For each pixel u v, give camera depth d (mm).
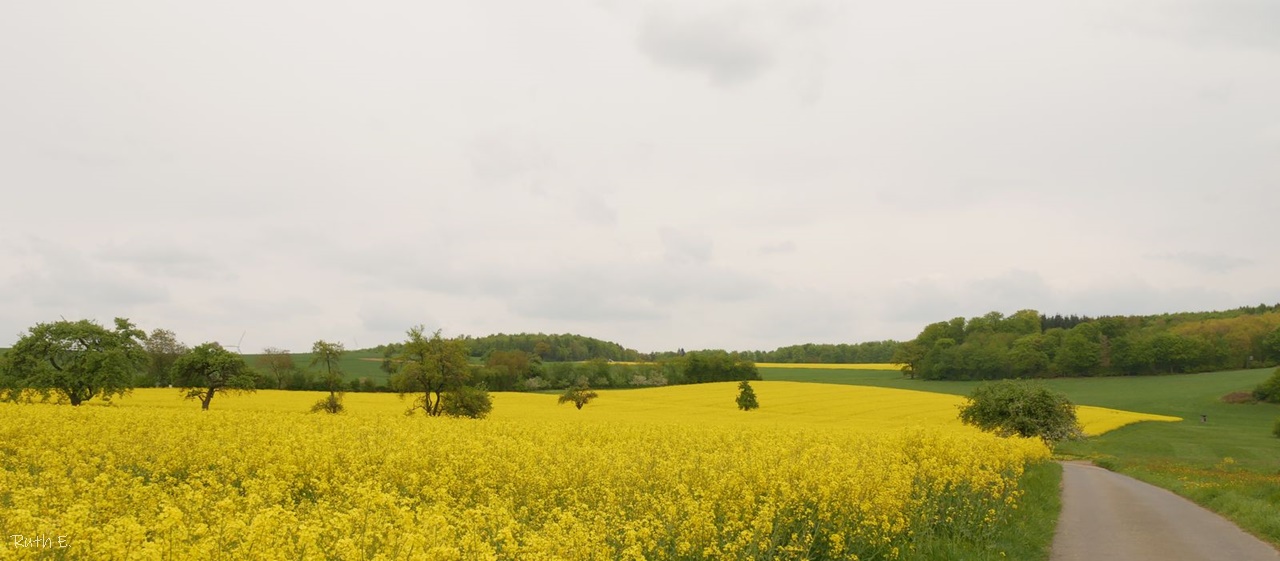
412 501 10797
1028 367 121562
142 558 6629
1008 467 22812
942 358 126938
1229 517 18516
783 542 11008
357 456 16484
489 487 13914
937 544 12547
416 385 56094
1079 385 111562
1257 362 117000
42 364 50969
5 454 16844
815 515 12000
